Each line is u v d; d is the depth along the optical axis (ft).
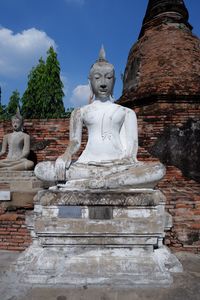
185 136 24.57
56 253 11.74
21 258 12.70
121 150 15.03
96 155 14.76
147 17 31.27
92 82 15.47
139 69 28.91
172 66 27.09
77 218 12.01
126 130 15.37
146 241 11.64
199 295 10.28
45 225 11.76
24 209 21.26
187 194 22.04
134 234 11.62
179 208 21.02
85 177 13.41
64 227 11.71
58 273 11.15
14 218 21.11
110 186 12.80
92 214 12.08
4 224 21.15
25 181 23.71
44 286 10.87
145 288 10.73
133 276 11.05
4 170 25.57
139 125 25.73
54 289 10.62
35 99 73.61
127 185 12.81
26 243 20.77
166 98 25.76
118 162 13.92
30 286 10.87
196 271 13.14
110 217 12.03
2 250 20.47
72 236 11.76
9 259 15.97
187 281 11.48
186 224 19.88
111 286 10.83
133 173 12.87
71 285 10.90
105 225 11.67
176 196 21.65
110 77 15.26
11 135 27.73
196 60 27.91
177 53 27.63
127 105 28.68
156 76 27.14
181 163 24.16
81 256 11.58
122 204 12.03
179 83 26.11
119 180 12.79
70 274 11.10
